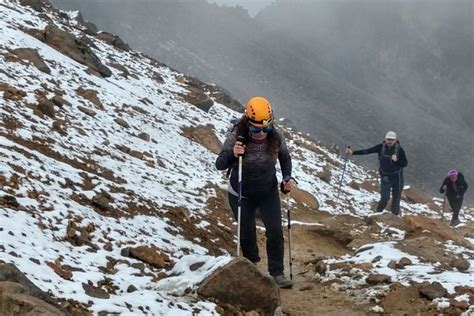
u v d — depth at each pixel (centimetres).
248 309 620
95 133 1299
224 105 2614
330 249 1191
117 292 583
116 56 2475
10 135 982
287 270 921
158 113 1848
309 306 728
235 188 772
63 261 606
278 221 786
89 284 576
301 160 2255
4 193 716
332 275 830
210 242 934
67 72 1703
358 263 852
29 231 641
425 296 716
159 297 588
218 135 1980
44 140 1053
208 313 579
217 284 615
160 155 1419
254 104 733
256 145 747
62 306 498
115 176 1063
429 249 953
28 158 881
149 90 2133
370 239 1284
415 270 805
